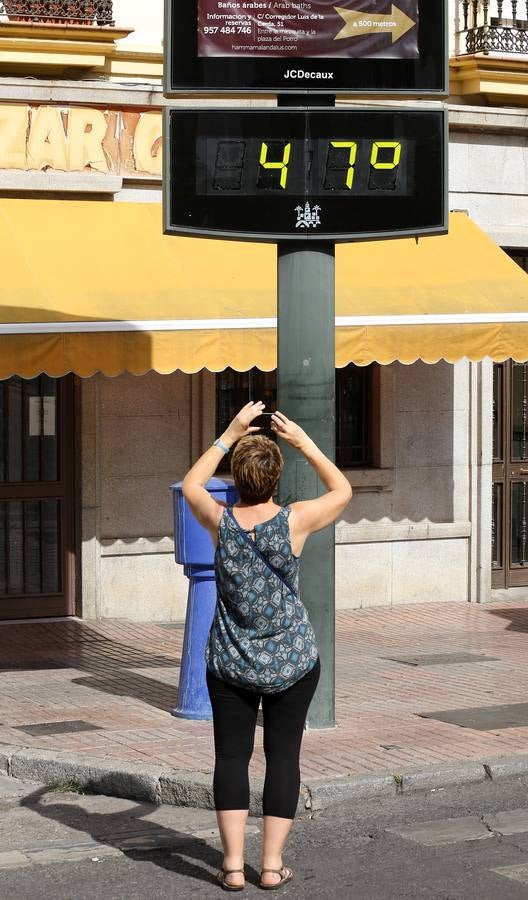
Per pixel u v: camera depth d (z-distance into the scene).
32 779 7.66
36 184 12.52
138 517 13.12
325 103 8.21
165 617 13.23
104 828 6.73
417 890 5.71
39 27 12.50
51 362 10.43
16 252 11.58
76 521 12.99
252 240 8.04
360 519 14.02
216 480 8.39
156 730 8.38
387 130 8.02
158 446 13.16
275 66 8.01
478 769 7.42
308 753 7.69
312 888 5.77
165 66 7.94
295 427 5.86
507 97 14.66
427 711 8.94
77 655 11.28
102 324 10.56
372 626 12.98
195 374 13.28
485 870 5.96
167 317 10.93
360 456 14.27
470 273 12.91
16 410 12.85
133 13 13.28
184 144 7.86
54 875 5.99
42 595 12.97
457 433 14.45
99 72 13.05
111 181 12.77
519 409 15.03
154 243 12.21
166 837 6.55
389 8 8.05
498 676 10.32
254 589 5.55
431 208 8.05
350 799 7.07
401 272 12.68
